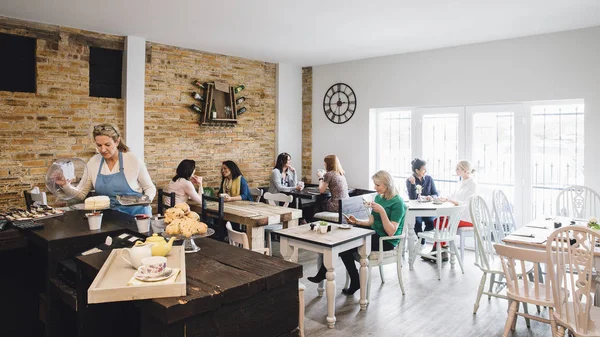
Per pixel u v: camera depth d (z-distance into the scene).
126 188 3.04
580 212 4.41
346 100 6.74
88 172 3.08
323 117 7.05
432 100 5.85
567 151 5.04
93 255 1.93
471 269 4.80
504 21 4.45
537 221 3.87
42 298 2.67
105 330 2.06
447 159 5.91
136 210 3.10
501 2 3.85
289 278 1.81
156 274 1.56
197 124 5.91
